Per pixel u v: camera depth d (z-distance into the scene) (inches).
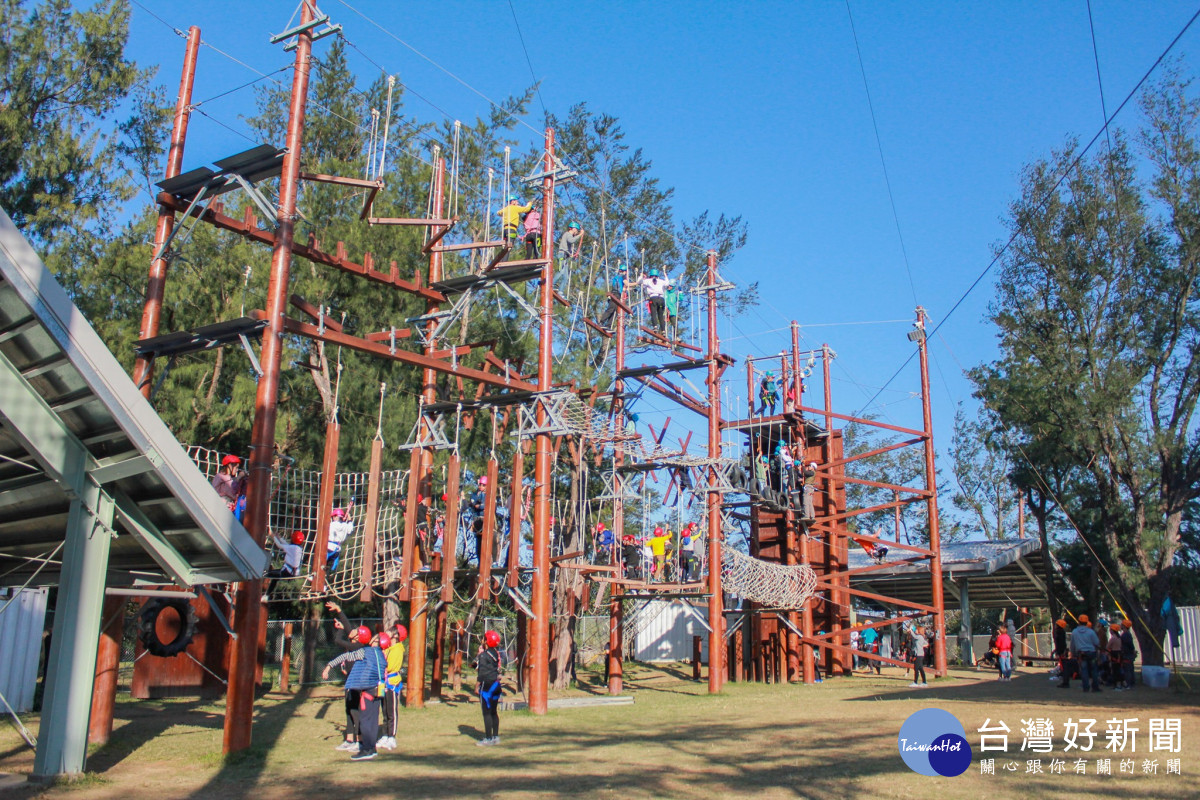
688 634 1392.7
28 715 591.5
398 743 513.3
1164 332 892.6
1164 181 890.7
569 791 367.6
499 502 776.3
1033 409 998.4
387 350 569.3
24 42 926.4
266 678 898.7
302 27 528.7
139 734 519.8
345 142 1195.3
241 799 352.8
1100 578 1355.8
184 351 529.3
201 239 892.6
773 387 1079.0
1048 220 940.0
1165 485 884.6
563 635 904.9
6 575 508.7
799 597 981.2
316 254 580.4
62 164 906.1
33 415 368.8
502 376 697.0
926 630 1381.6
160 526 414.0
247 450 935.0
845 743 494.6
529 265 685.9
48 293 341.4
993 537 2132.1
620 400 914.7
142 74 1021.2
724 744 500.7
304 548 659.4
